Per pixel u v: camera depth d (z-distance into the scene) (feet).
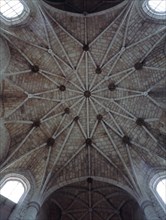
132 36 76.84
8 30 71.20
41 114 81.25
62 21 75.72
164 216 60.08
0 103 75.41
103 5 75.05
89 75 82.64
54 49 78.43
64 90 82.64
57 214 79.00
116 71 81.51
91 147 81.56
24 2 72.33
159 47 75.87
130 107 82.23
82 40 78.95
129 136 80.79
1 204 63.00
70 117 82.79
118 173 76.64
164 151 74.33
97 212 80.69
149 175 72.54
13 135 76.89
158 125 77.82
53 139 80.18
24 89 78.43
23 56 76.07
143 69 79.56
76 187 78.64
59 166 77.92
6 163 71.31
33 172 74.79
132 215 75.36
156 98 79.41
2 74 73.41
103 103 83.25
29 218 60.44
